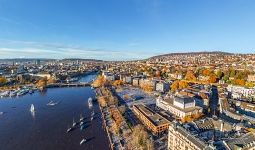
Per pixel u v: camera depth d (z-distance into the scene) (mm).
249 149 197875
